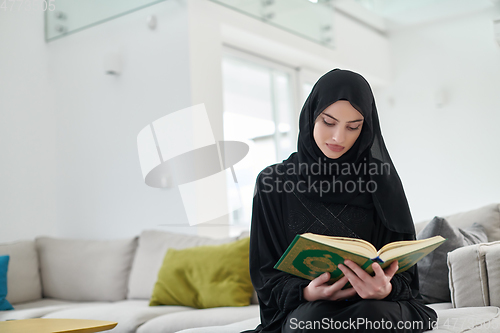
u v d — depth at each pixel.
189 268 2.45
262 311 1.37
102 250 2.99
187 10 2.98
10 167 3.42
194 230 2.89
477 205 4.45
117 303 2.66
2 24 3.46
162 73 3.08
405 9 4.75
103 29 3.41
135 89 3.22
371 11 4.73
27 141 3.53
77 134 3.54
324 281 1.19
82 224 3.49
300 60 4.05
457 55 4.59
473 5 4.41
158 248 2.79
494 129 4.38
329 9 3.66
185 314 2.13
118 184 3.29
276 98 4.00
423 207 4.75
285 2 3.33
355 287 1.15
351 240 1.13
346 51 4.34
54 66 3.69
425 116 4.77
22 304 2.92
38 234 3.54
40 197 3.57
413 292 1.37
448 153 4.62
